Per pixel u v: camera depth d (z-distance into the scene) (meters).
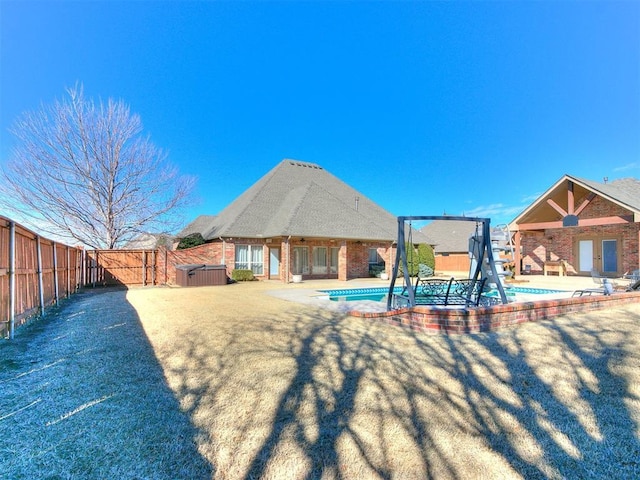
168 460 2.82
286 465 2.74
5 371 4.81
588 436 3.06
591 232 23.69
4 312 6.65
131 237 25.38
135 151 24.59
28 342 6.40
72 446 3.00
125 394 4.04
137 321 8.27
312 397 3.91
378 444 3.00
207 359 5.27
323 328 7.27
